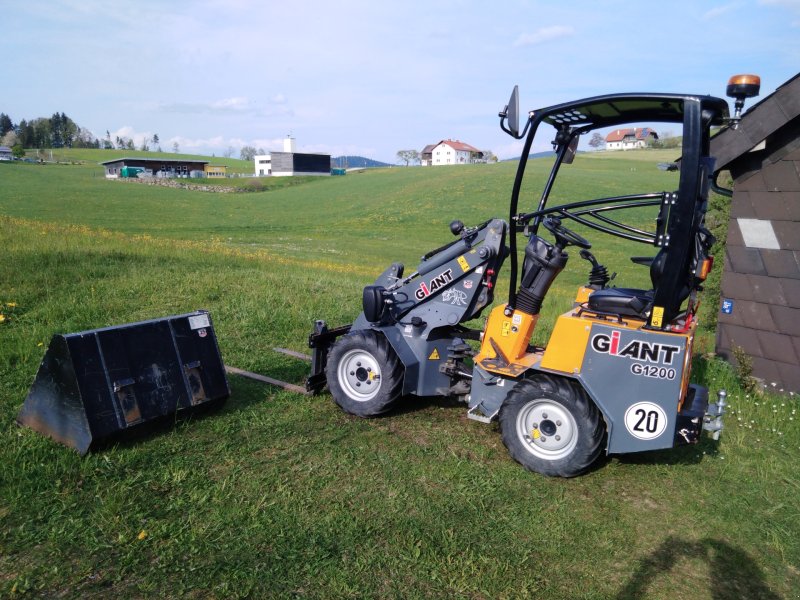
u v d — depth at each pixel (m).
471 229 5.75
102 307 8.52
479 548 3.83
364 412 5.73
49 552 3.53
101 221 40.75
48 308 8.23
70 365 4.64
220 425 5.34
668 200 4.34
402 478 4.63
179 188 72.69
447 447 5.23
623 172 66.69
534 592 3.47
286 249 29.75
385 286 6.03
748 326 7.99
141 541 3.66
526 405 4.87
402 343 5.74
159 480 4.38
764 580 3.73
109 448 4.78
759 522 4.36
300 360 7.28
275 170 102.06
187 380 5.34
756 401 7.04
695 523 4.31
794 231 7.52
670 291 4.39
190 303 9.16
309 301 9.88
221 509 4.04
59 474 4.34
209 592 3.29
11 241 11.89
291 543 3.74
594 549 3.92
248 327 8.36
